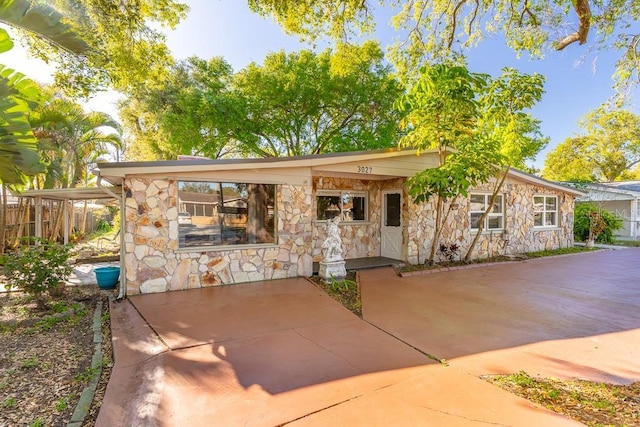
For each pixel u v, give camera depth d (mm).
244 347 3684
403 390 2801
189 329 4211
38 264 5059
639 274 7789
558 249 12016
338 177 9000
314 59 13070
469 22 8250
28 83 3949
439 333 4148
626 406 2562
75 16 5957
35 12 4219
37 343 3971
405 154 8289
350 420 2391
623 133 22062
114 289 6457
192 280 6230
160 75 7871
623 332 4152
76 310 5172
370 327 4352
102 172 5430
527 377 3020
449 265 8656
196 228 6328
